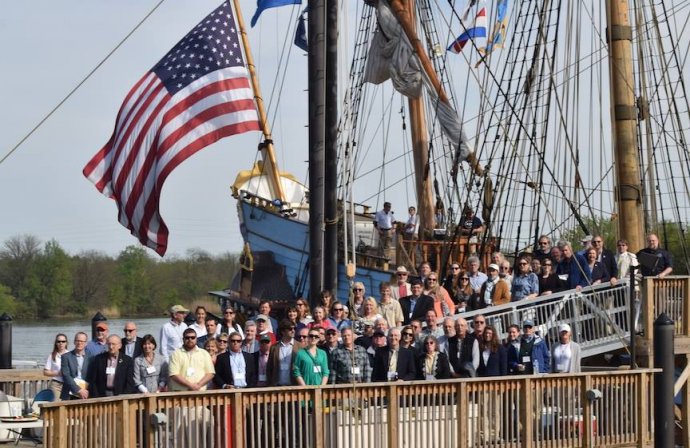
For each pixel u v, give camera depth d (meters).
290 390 18.45
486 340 21.58
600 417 21.52
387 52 34.94
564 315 24.44
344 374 20.02
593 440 21.33
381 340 20.80
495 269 25.48
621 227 29.80
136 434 17.67
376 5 35.03
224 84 27.20
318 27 24.28
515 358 22.12
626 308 24.77
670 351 22.19
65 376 20.64
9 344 28.66
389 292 24.25
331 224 24.58
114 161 27.23
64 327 67.50
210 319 23.41
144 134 26.91
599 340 24.42
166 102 26.97
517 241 33.69
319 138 24.38
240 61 27.44
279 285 36.44
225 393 17.97
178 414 17.70
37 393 24.11
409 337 20.89
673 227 39.81
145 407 17.59
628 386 21.92
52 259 70.69
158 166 26.69
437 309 24.45
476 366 21.44
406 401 19.45
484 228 33.62
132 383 19.62
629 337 24.36
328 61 24.52
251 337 21.58
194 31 27.31
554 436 20.86
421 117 36.06
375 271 33.25
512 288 25.39
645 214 32.41
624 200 29.80
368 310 23.11
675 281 24.28
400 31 34.66
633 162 29.83
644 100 32.81
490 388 20.17
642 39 32.97
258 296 36.69
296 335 20.70
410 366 20.78
